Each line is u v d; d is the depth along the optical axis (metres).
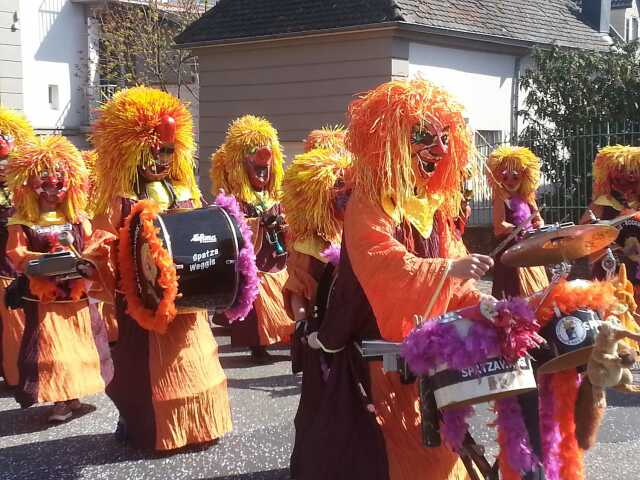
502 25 13.90
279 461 4.76
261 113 13.30
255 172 7.59
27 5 17.58
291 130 13.01
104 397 6.21
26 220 5.50
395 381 3.55
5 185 6.28
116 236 4.76
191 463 4.74
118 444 5.07
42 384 5.43
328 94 12.55
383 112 3.42
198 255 4.38
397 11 11.73
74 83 18.53
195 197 5.22
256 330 7.18
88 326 5.72
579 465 3.54
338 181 4.70
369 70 12.07
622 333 3.15
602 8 16.95
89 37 18.61
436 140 3.46
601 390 3.48
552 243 3.27
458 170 3.64
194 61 19.58
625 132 10.95
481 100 13.55
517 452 3.23
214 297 4.46
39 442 5.17
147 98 4.91
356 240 3.39
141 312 4.55
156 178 4.95
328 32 12.17
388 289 3.28
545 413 3.47
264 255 7.33
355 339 3.61
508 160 7.78
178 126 5.06
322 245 4.62
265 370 7.04
